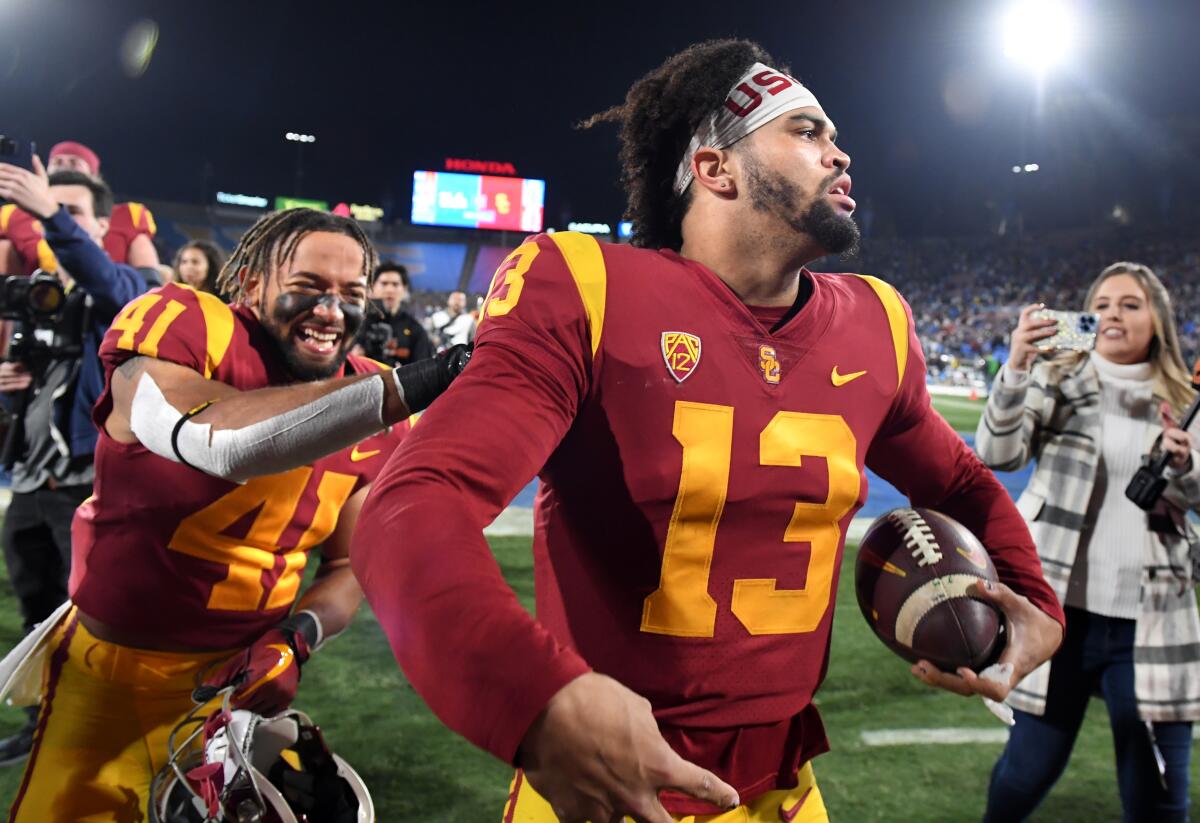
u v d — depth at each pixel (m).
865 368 1.38
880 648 4.32
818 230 1.30
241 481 1.42
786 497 1.26
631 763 0.79
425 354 5.98
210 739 1.44
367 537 0.91
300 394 1.38
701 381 1.21
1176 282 30.91
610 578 1.25
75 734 1.92
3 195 2.84
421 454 0.96
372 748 3.19
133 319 1.73
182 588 1.87
